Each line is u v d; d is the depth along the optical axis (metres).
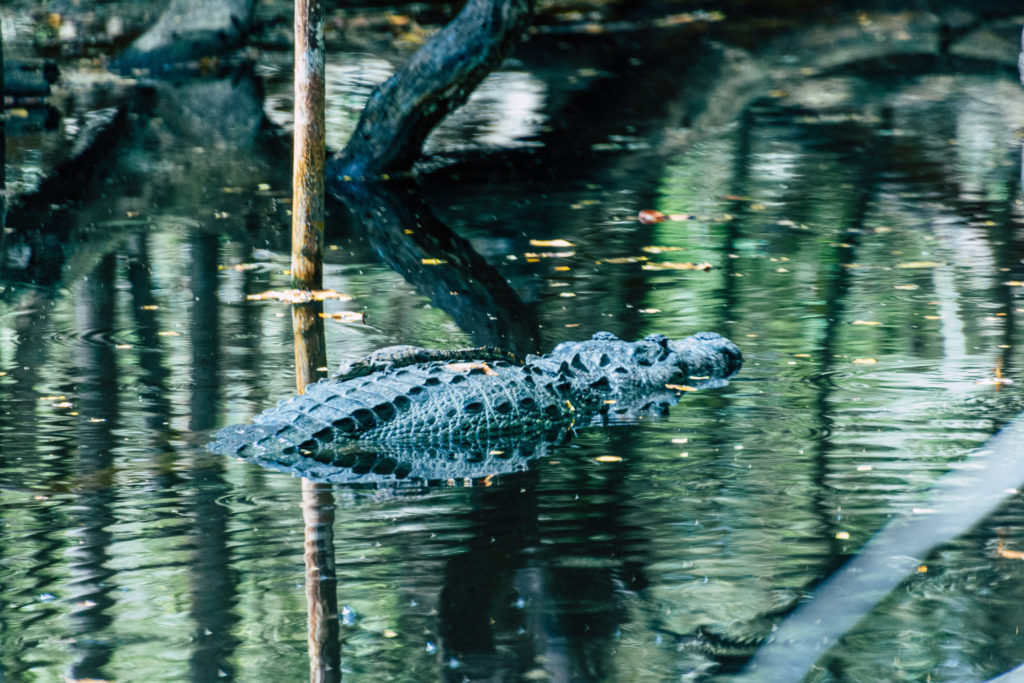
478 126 23.52
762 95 26.44
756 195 18.42
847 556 7.33
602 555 7.44
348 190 18.78
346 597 6.93
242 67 29.56
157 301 13.34
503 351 10.89
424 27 33.84
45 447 9.27
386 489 8.58
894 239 15.84
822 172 19.89
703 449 9.28
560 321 12.66
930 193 18.34
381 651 6.35
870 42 31.41
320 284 13.73
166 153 21.12
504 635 6.48
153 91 26.61
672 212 17.39
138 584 7.10
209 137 22.42
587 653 6.32
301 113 13.06
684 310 12.98
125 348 11.77
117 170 19.88
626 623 6.61
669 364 11.02
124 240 15.86
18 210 17.28
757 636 6.45
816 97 26.14
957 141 21.97
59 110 24.53
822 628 6.51
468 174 19.91
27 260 14.89
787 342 11.96
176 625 6.63
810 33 32.16
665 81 27.55
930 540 7.22
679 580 7.09
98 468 8.87
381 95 19.50
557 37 32.88
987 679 5.98
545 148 21.81
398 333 12.22
